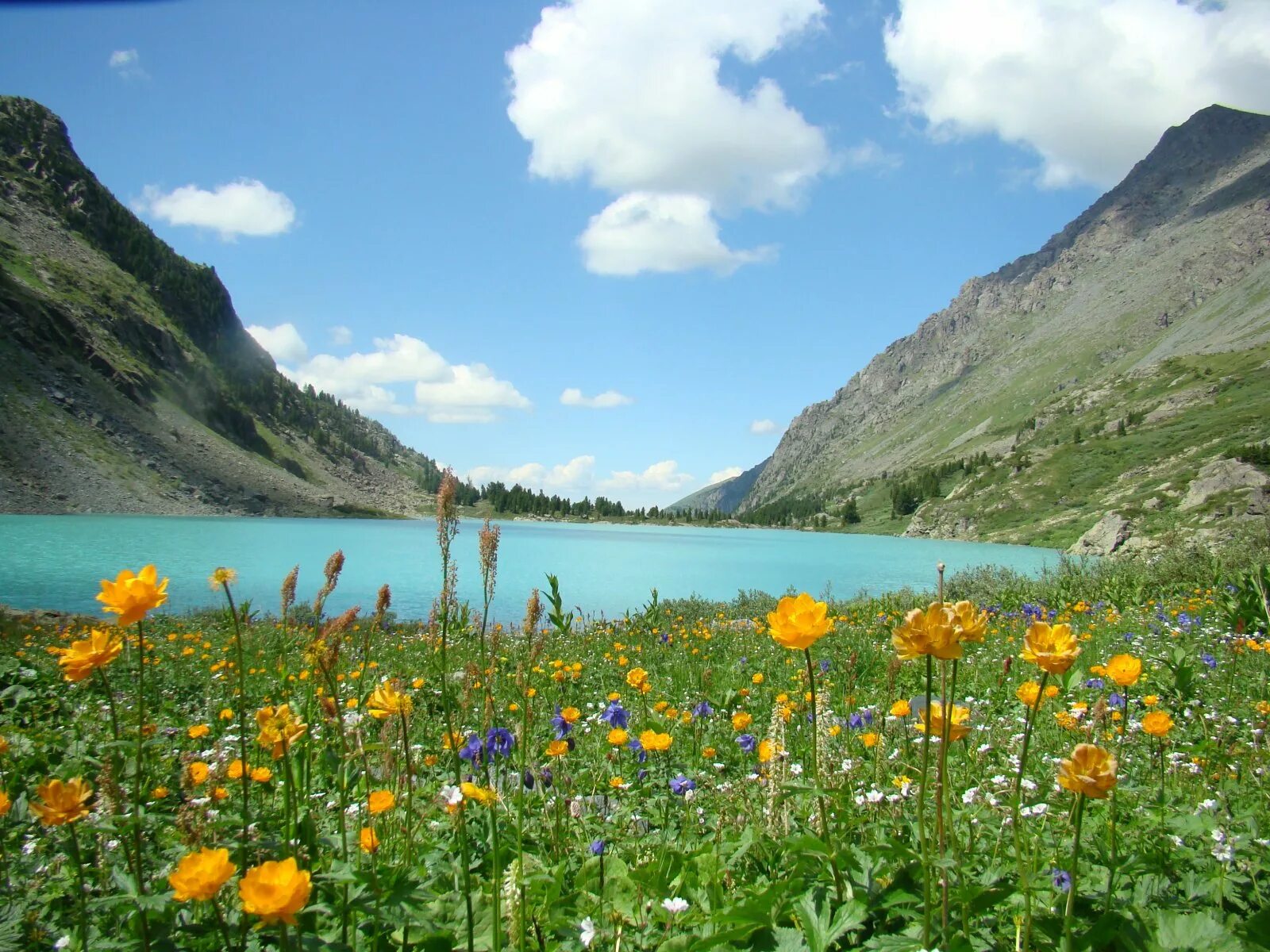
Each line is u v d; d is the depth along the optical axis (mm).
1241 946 2096
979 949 2270
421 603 31516
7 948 2611
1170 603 16531
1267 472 46781
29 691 6781
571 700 7348
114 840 3182
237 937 2279
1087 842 3223
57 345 139625
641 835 3707
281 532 93125
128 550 53062
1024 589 21344
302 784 3516
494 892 2297
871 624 14922
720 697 7184
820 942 2283
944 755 2285
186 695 8445
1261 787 4055
